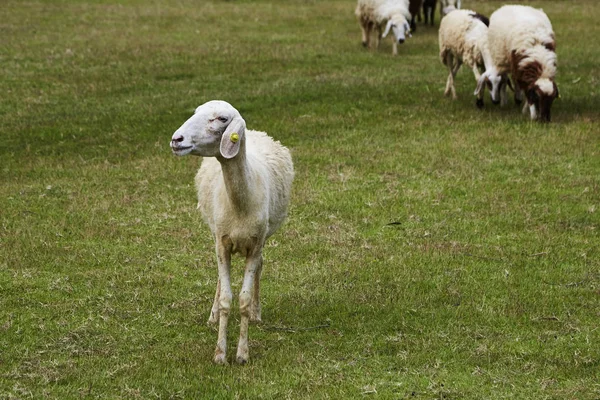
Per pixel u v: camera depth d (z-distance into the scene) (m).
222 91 20.22
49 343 8.64
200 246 11.53
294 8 32.66
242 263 11.01
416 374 8.05
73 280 10.32
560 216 12.62
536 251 11.35
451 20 19.23
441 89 20.48
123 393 7.59
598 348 8.58
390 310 9.53
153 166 15.15
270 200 8.45
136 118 18.16
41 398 7.48
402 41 23.97
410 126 17.42
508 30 17.70
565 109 18.58
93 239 11.77
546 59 17.31
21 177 14.72
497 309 9.55
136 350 8.53
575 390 7.71
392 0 24.34
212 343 8.66
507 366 8.25
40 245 11.42
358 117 18.16
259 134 9.19
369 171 14.84
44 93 20.11
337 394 7.62
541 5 32.75
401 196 13.54
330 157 15.55
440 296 9.90
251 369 8.01
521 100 19.00
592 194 13.45
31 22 28.69
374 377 8.00
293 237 11.85
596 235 11.92
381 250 11.37
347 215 12.77
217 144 7.61
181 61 23.16
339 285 10.22
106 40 25.89
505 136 16.53
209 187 8.51
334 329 9.06
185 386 7.69
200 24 29.02
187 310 9.51
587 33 27.08
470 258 11.16
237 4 33.62
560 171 14.64
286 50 24.61
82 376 7.90
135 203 13.29
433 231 12.13
